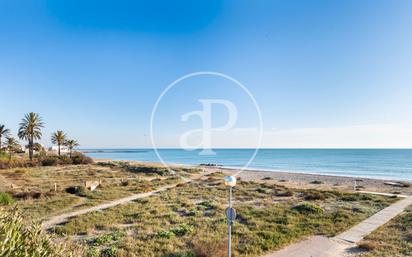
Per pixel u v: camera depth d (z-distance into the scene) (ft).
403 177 146.72
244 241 32.32
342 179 123.44
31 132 170.81
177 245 31.48
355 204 55.83
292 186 97.45
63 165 177.06
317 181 113.50
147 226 39.45
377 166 219.61
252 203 58.23
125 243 31.91
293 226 38.91
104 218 44.86
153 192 76.48
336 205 55.11
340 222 40.86
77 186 76.95
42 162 171.83
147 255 28.37
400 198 62.95
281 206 53.42
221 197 66.23
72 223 41.32
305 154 471.62
